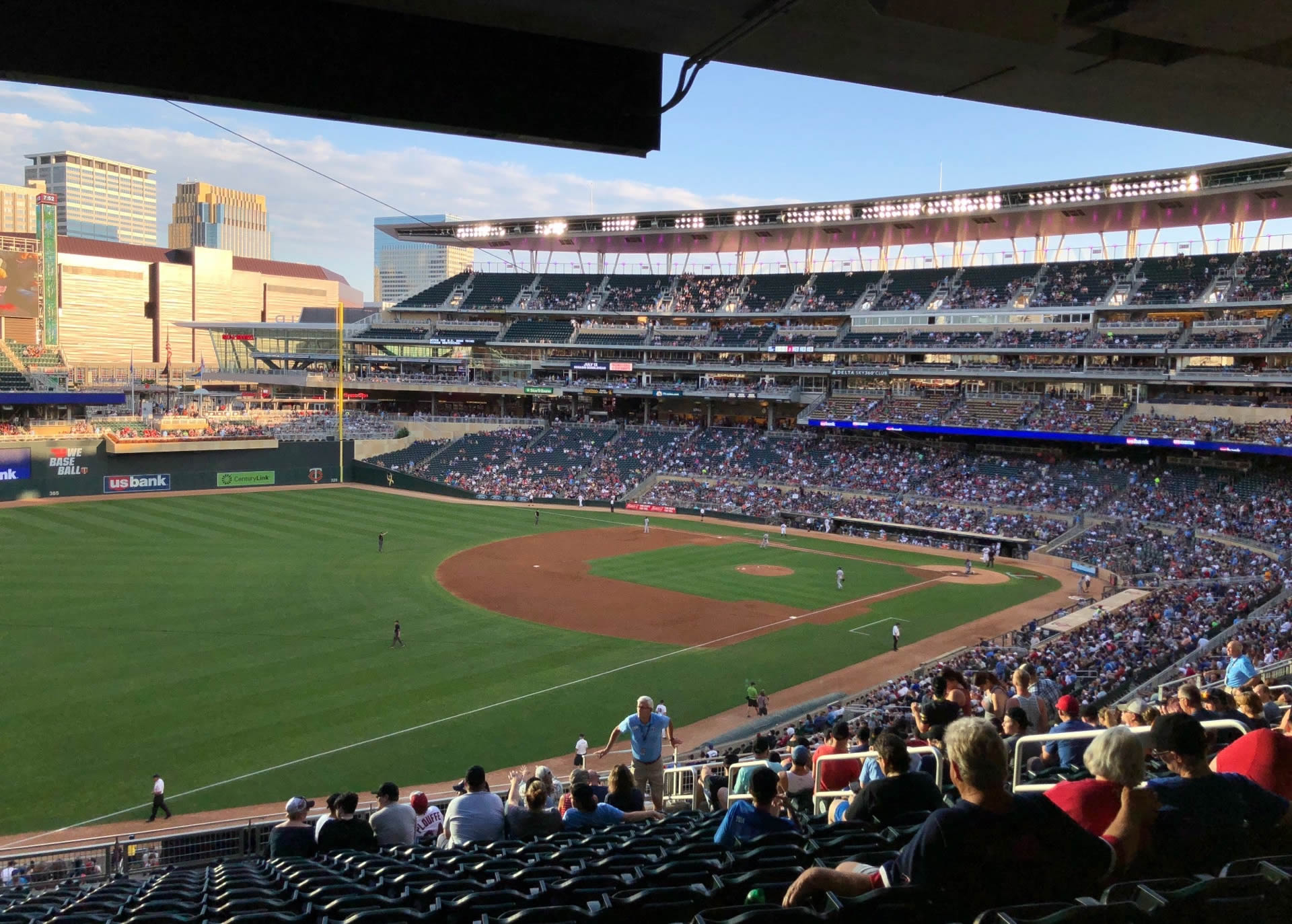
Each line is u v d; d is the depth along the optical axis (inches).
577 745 1000.2
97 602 1708.9
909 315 3216.0
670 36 208.8
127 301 6505.9
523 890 278.8
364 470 3467.0
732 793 513.3
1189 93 233.0
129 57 190.5
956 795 358.9
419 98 212.7
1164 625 1465.3
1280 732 296.7
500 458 3513.8
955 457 2994.6
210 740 1128.2
